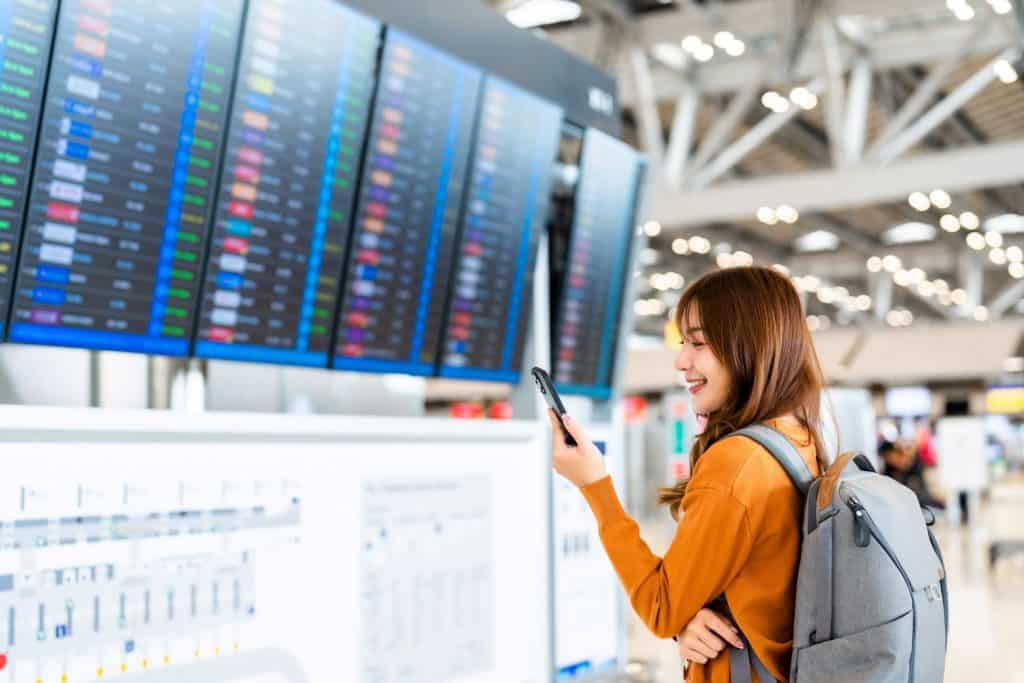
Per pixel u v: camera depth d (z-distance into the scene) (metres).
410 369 2.32
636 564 1.71
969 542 13.45
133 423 1.11
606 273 2.94
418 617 1.45
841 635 1.53
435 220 2.32
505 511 1.61
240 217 1.90
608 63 9.84
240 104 1.87
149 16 1.70
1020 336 24.06
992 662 6.39
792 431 1.74
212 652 1.19
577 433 1.75
